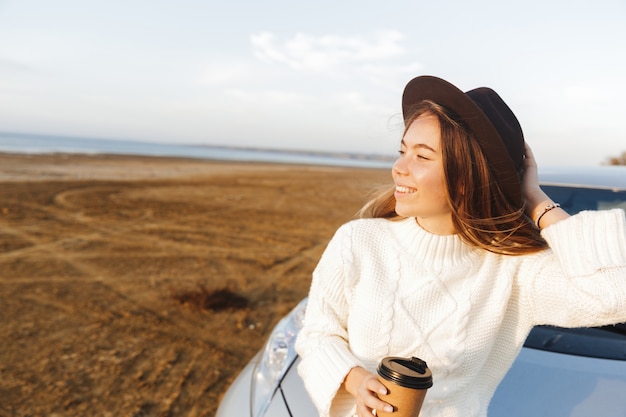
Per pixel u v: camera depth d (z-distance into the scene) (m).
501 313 1.36
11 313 4.93
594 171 2.93
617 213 1.27
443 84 1.25
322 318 1.46
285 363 2.20
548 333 2.08
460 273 1.36
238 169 37.06
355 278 1.43
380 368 1.17
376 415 1.19
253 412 2.09
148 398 3.48
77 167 26.55
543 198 1.42
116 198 13.76
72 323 4.76
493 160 1.27
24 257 7.09
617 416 1.64
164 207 12.63
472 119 1.24
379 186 1.65
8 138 129.75
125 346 4.31
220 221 11.00
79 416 3.22
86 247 7.82
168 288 5.91
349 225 1.50
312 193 18.89
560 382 1.79
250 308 5.38
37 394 3.46
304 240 9.38
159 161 43.44
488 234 1.33
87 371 3.83
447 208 1.34
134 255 7.45
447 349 1.33
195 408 3.39
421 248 1.39
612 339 2.03
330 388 1.31
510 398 1.73
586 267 1.24
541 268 1.35
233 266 7.10
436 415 1.34
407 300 1.36
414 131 1.31
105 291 5.73
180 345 4.39
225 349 4.35
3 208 11.04
